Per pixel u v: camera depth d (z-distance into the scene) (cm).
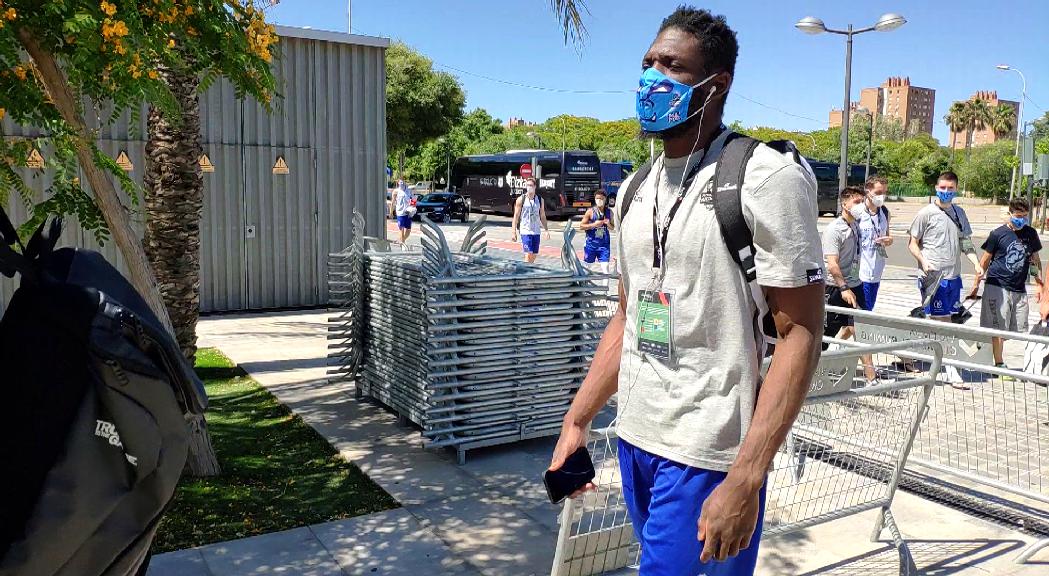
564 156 4019
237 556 409
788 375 192
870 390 392
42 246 192
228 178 1080
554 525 456
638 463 224
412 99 3881
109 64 363
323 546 423
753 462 192
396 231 3056
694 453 207
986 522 477
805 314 194
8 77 369
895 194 8044
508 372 555
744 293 203
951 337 593
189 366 190
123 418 173
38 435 169
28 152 393
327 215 1154
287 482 510
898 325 607
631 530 337
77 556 174
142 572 199
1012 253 810
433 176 7175
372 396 654
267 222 1114
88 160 423
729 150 203
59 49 379
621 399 227
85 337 171
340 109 1145
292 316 1095
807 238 193
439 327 526
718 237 200
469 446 544
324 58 1127
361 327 659
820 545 444
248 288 1114
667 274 212
